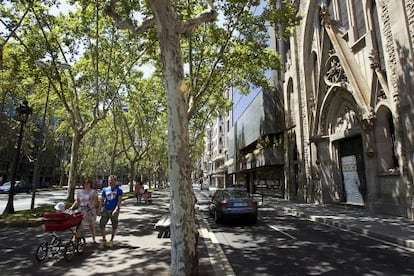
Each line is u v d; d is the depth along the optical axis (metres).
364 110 16.39
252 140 35.38
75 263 6.46
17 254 7.36
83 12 15.62
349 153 19.27
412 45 12.84
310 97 23.58
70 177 17.97
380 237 9.51
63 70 17.89
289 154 27.94
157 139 44.56
